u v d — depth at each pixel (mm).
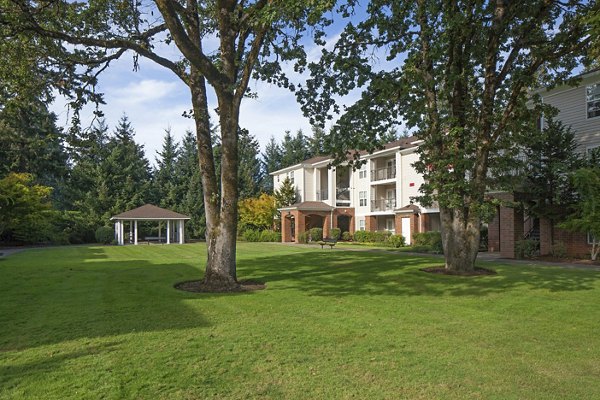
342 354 5273
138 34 11656
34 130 36688
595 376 4645
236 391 4137
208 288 10211
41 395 3961
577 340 6008
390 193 37719
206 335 6035
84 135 12602
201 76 11055
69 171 43250
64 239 37531
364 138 13977
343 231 41125
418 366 4883
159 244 36594
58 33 9836
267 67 11617
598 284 10719
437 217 32469
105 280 11828
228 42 10586
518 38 12617
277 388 4227
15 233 32500
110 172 46156
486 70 12672
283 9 7891
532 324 6875
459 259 13211
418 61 12688
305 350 5406
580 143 19375
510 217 19016
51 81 11742
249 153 63250
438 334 6234
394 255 20359
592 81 19203
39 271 14234
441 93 11875
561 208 17906
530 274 12547
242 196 53750
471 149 11984
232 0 10555
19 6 9781
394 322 6926
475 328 6594
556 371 4785
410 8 12383
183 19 10758
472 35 12688
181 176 52500
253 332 6215
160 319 6996
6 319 6949
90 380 4324
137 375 4480
